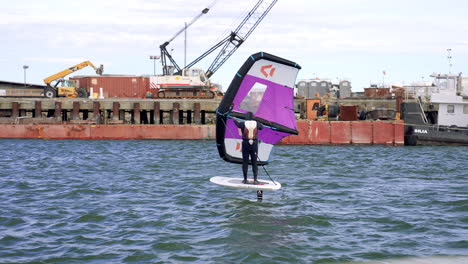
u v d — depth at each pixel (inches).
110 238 486.0
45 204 649.6
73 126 2014.0
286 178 908.6
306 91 2785.4
